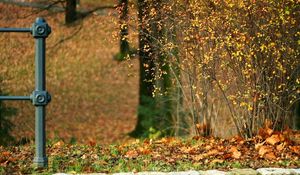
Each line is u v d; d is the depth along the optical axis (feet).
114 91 93.91
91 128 80.69
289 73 34.40
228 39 32.30
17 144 57.11
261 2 32.30
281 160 30.09
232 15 32.91
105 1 84.99
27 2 66.85
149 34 38.52
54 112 84.07
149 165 28.25
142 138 54.90
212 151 31.30
